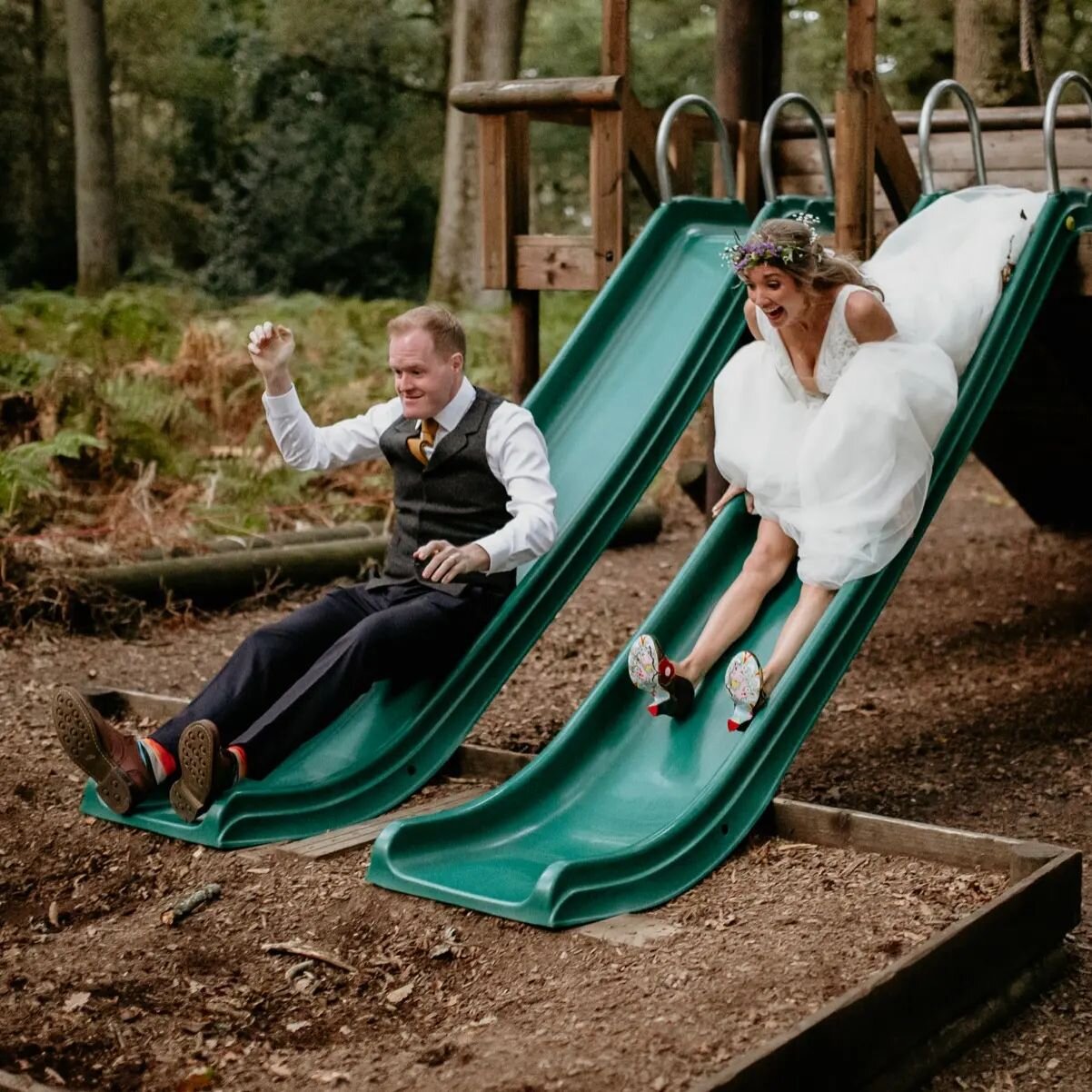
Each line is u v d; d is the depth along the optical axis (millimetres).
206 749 3795
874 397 4109
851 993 2746
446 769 4531
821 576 4098
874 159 5652
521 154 6082
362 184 22500
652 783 4008
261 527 8250
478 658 4418
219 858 3836
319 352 11992
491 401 4305
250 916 3521
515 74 17641
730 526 4582
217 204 23109
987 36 8398
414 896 3551
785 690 3965
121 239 23250
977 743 5160
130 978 3230
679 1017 2838
